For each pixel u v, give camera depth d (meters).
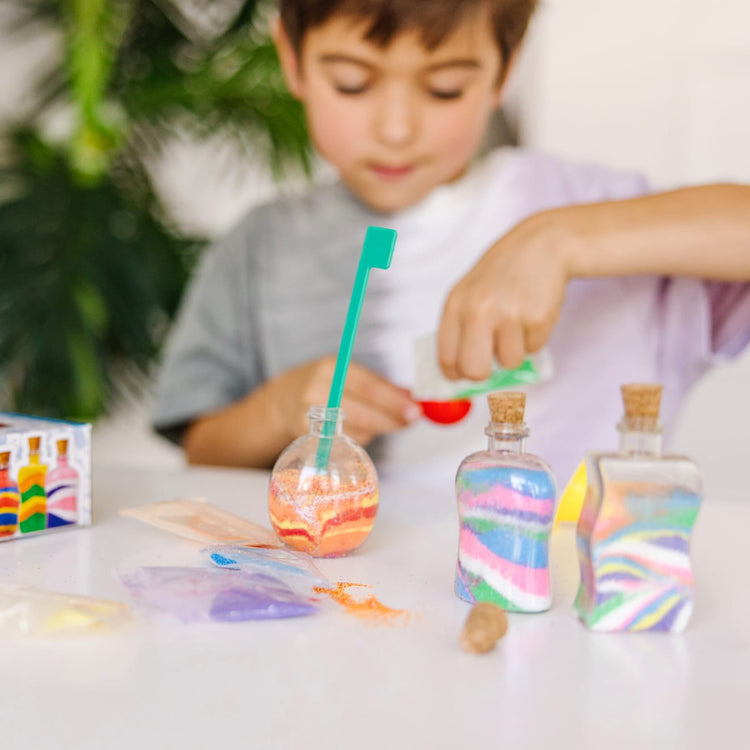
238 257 1.52
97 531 0.68
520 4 1.20
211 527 0.65
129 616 0.48
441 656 0.45
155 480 0.91
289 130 1.95
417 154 1.25
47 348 1.84
